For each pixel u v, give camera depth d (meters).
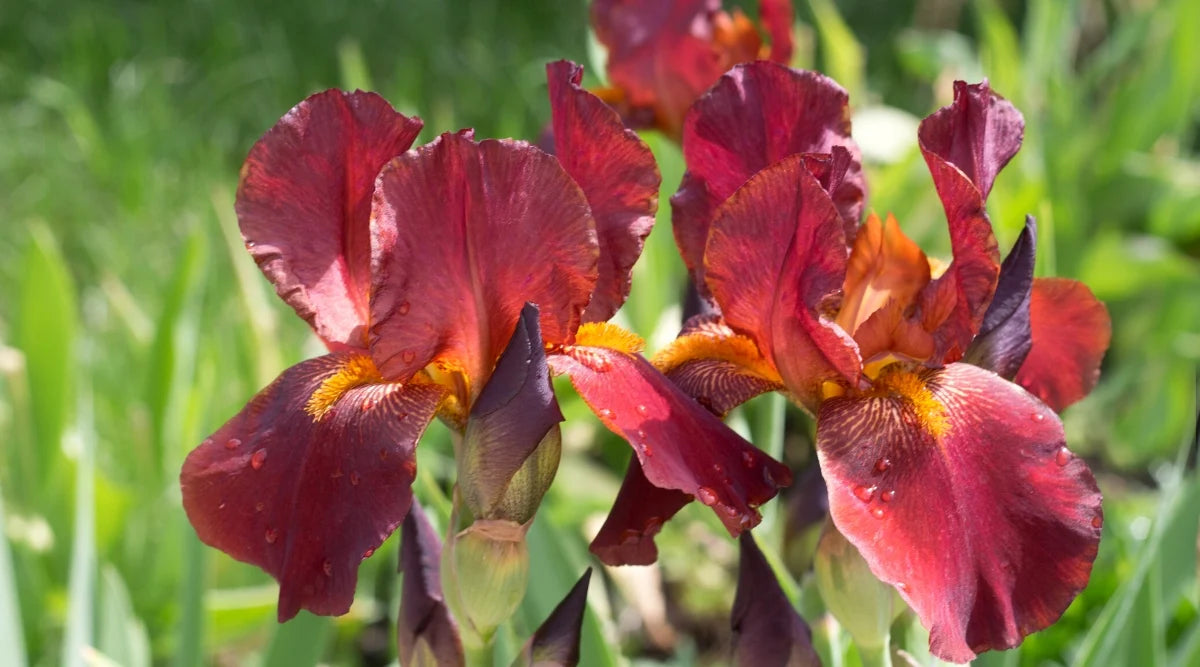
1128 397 1.65
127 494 1.15
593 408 0.61
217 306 1.50
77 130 2.04
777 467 0.63
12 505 1.17
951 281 0.64
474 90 2.32
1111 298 1.64
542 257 0.62
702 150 0.67
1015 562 0.59
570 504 1.28
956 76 1.71
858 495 0.60
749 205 0.62
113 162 1.98
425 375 0.63
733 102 0.67
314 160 0.64
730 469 0.62
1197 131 2.05
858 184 0.66
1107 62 1.74
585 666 0.76
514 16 2.62
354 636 1.26
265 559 0.60
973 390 0.62
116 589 0.88
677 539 1.36
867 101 2.03
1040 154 1.52
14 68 2.29
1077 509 0.59
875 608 0.64
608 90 0.97
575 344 0.64
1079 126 1.71
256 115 2.25
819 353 0.63
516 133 2.03
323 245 0.64
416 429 0.61
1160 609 0.77
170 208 1.89
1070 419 1.61
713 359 0.66
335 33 2.47
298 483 0.61
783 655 0.66
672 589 1.38
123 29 2.40
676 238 0.68
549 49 2.46
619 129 0.64
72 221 1.89
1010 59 1.54
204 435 1.08
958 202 0.62
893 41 2.48
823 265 0.62
